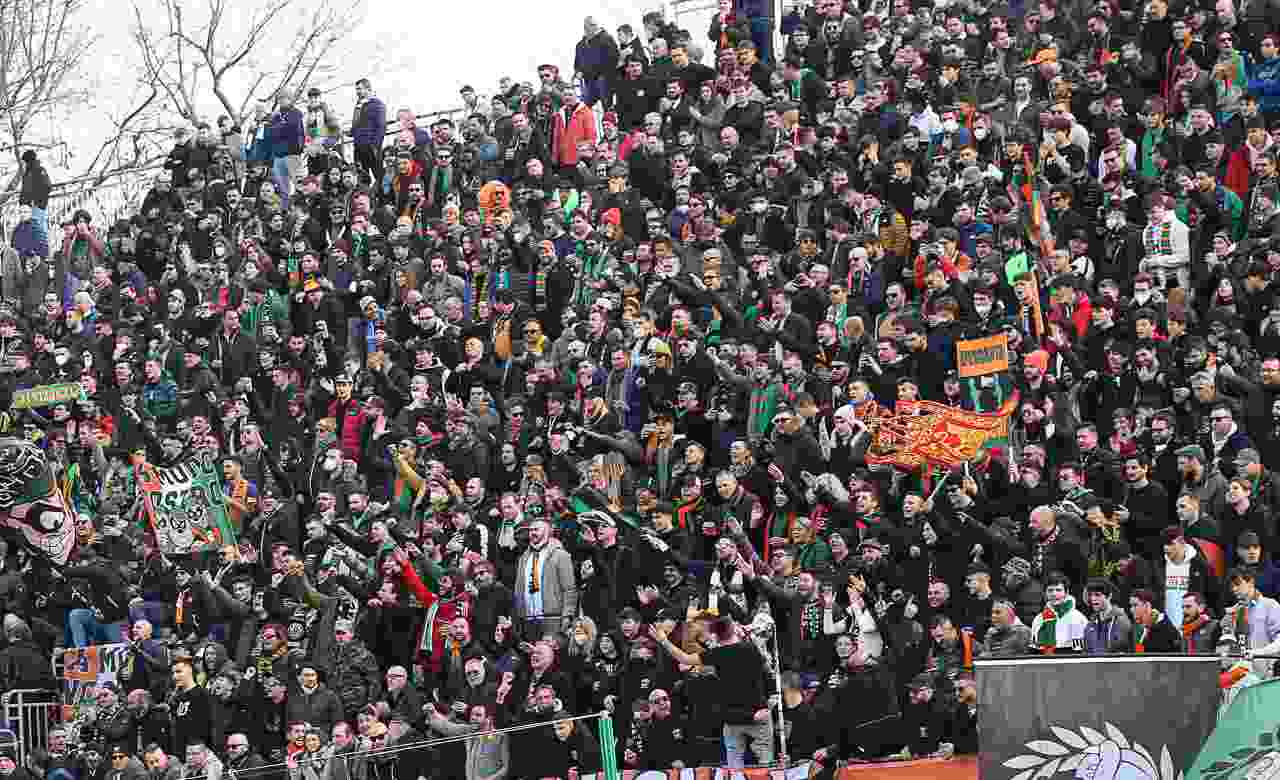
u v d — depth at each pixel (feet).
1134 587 55.42
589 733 57.16
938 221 76.84
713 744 57.16
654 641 60.75
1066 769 37.04
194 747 65.46
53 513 79.61
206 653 69.00
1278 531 56.18
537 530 67.10
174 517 79.20
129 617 78.84
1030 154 78.18
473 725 61.52
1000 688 37.42
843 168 80.53
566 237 87.66
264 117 110.11
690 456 68.64
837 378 69.87
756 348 72.90
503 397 81.71
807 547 64.18
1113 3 86.53
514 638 65.00
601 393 76.48
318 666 66.44
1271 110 78.79
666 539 65.51
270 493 80.64
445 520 73.67
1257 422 61.46
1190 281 72.02
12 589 80.23
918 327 69.46
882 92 86.28
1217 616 55.11
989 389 66.33
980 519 61.36
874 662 55.01
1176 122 78.95
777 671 57.41
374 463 79.71
